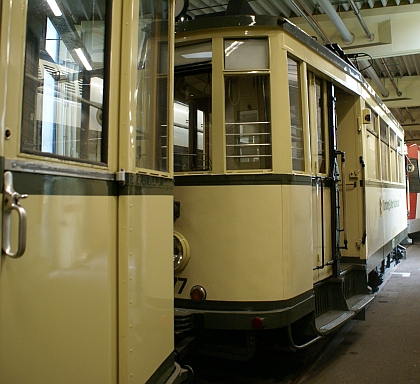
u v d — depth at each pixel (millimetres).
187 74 4078
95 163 1938
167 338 2609
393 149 9195
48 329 1521
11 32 1373
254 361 4621
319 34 9531
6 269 1311
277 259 3805
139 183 2244
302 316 3990
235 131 3922
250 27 3896
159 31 2744
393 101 16031
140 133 2402
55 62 2145
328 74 4891
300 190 4070
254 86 3953
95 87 2113
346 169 5980
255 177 3822
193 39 3979
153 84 2625
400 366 4516
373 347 5121
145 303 2285
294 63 4219
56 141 2062
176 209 3961
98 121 2088
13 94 1380
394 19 10180
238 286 3783
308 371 4391
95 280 1862
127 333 2055
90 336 1807
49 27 2113
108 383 1955
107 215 1992
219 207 3844
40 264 1484
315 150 4707
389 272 10047
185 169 4027
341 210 5922
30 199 1438
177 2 4027
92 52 2139
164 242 2592
